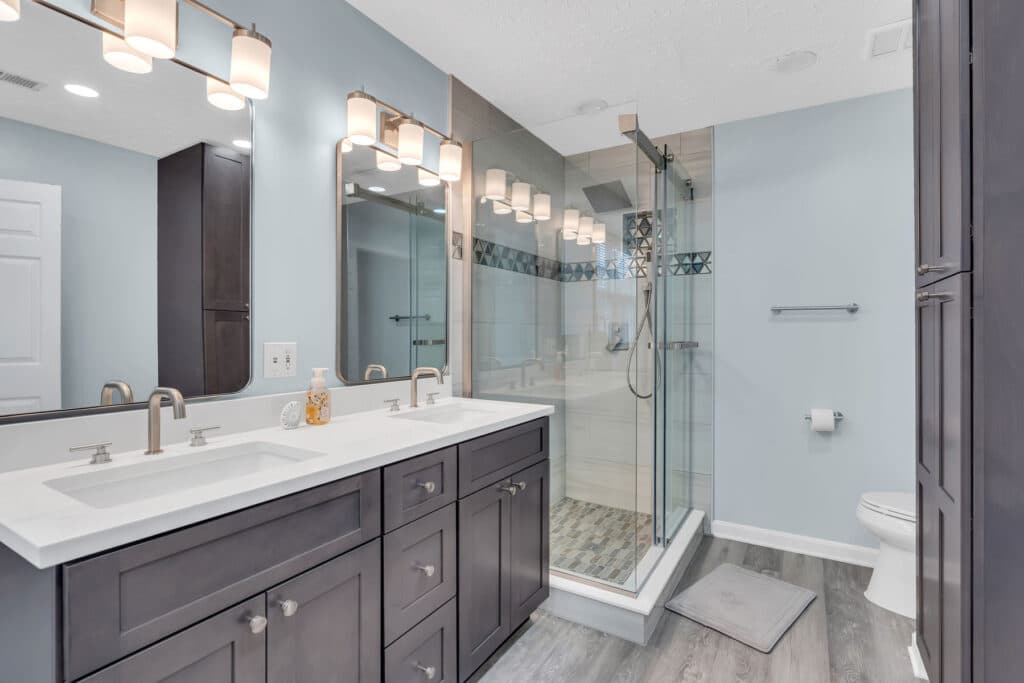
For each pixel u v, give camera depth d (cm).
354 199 190
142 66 133
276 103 164
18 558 77
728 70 236
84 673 74
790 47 216
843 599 223
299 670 105
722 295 295
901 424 255
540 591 196
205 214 145
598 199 223
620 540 213
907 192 253
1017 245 104
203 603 89
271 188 162
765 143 285
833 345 269
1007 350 105
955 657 116
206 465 127
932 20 135
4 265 110
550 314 234
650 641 191
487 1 188
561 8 191
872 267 260
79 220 121
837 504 268
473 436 157
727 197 294
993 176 106
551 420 233
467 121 253
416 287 221
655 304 222
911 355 253
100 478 108
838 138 267
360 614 119
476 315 253
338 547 113
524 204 239
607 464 221
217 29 149
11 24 112
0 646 81
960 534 110
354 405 186
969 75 109
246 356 155
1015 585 104
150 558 82
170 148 138
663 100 266
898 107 255
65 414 117
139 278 131
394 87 209
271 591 99
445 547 146
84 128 122
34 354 113
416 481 136
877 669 175
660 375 239
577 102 269
